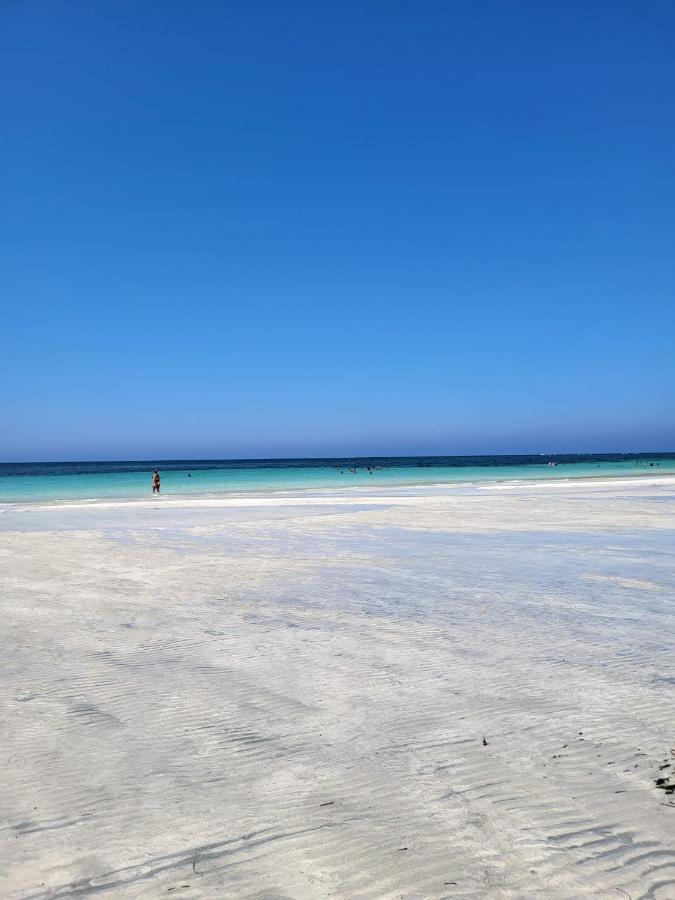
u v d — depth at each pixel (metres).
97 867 3.53
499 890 3.29
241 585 11.89
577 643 7.97
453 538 18.48
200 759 4.83
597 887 3.29
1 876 3.45
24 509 30.95
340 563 14.33
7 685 6.52
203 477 73.94
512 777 4.49
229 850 3.67
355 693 6.23
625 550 15.87
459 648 7.78
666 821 3.90
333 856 3.60
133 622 9.16
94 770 4.67
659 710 5.74
